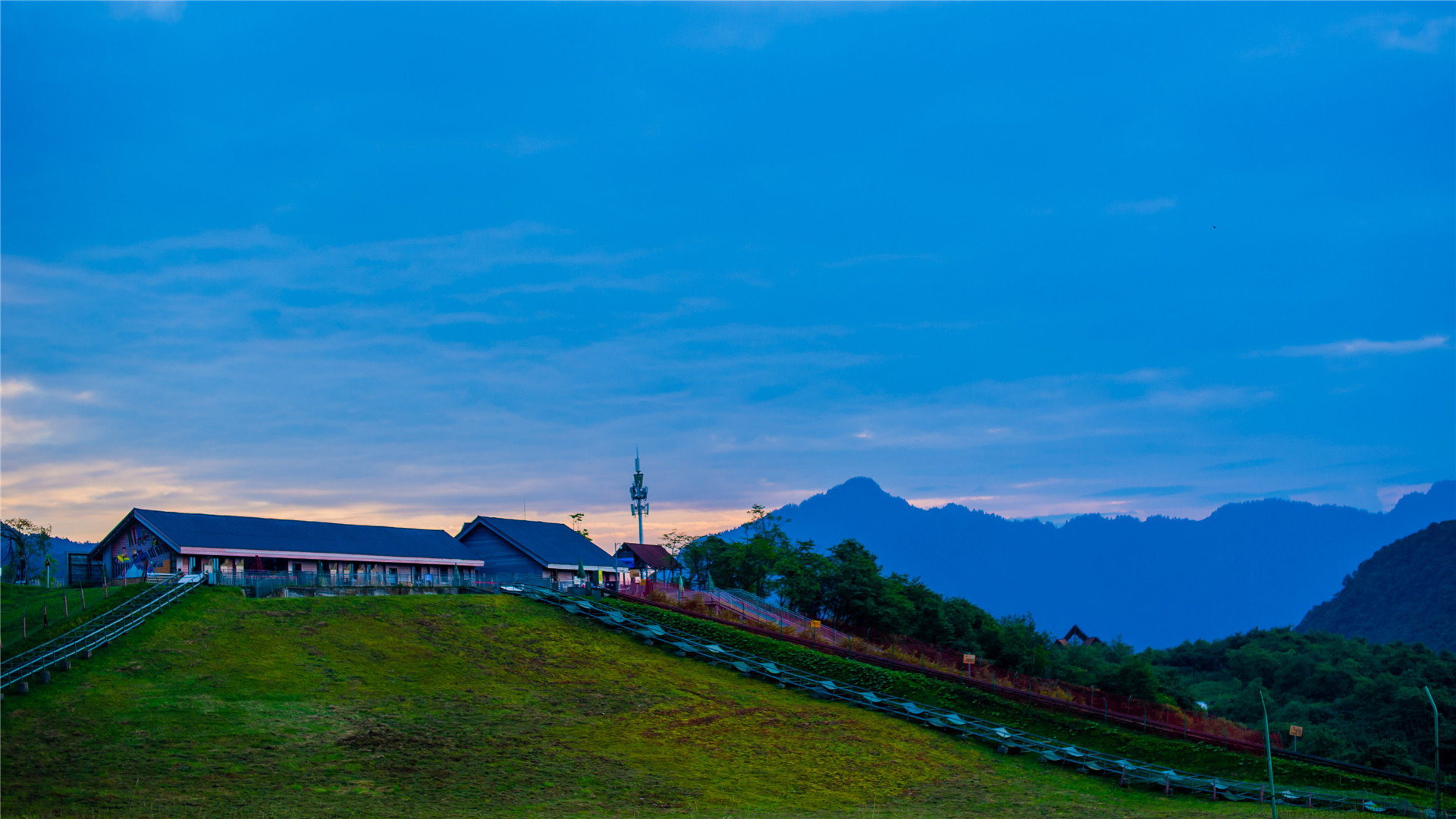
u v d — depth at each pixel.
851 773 59.00
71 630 59.09
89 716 49.28
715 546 134.50
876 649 90.00
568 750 54.97
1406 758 106.00
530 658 70.94
